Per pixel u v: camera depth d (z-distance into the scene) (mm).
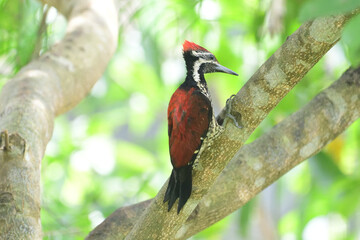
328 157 11523
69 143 15141
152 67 13625
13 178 6531
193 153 6562
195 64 7672
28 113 7609
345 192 12156
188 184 6543
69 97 9008
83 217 11484
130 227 7828
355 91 8297
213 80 15039
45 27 10438
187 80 7551
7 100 7895
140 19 12695
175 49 13180
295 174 14680
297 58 6125
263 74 6363
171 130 6840
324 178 11484
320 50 6016
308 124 8203
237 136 6559
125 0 11922
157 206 6711
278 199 14344
